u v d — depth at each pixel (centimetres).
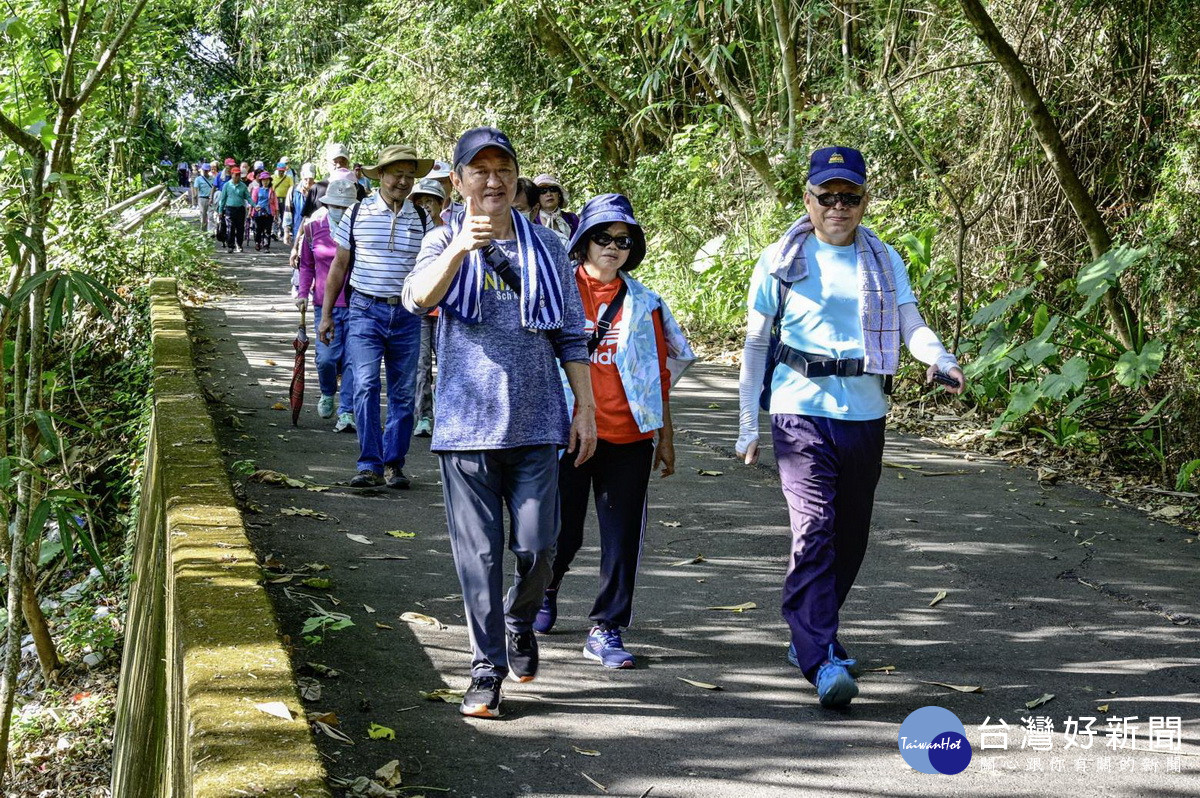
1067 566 618
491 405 396
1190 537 678
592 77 1728
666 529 673
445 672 453
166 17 1283
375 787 353
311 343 1295
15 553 574
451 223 411
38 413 545
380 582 555
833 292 440
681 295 1499
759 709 431
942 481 802
